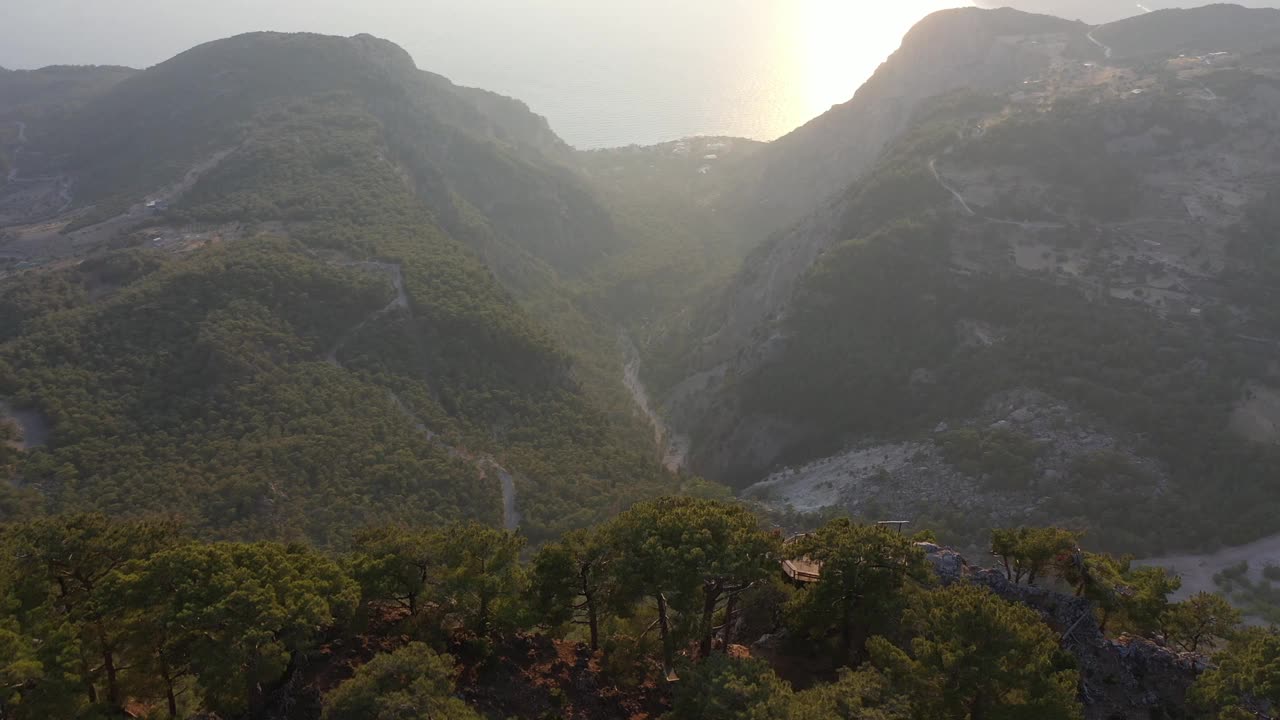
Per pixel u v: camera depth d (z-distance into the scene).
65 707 30.50
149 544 37.84
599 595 40.78
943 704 32.19
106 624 34.06
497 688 37.28
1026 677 31.62
